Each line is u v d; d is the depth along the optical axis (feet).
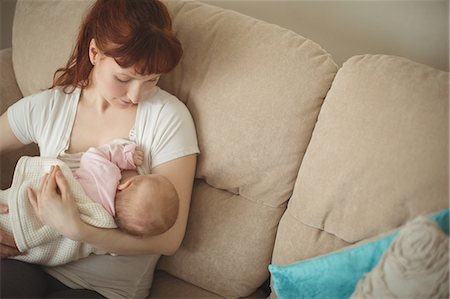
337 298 3.41
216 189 4.34
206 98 4.13
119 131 4.13
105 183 3.80
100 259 4.03
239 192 4.23
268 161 4.00
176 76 4.27
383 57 3.74
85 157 3.95
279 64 3.94
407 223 3.17
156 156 4.03
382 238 3.33
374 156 3.49
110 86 3.80
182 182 4.00
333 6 4.80
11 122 4.19
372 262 3.32
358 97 3.64
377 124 3.52
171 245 3.96
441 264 3.01
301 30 5.05
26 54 4.78
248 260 4.16
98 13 3.78
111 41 3.58
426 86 3.48
